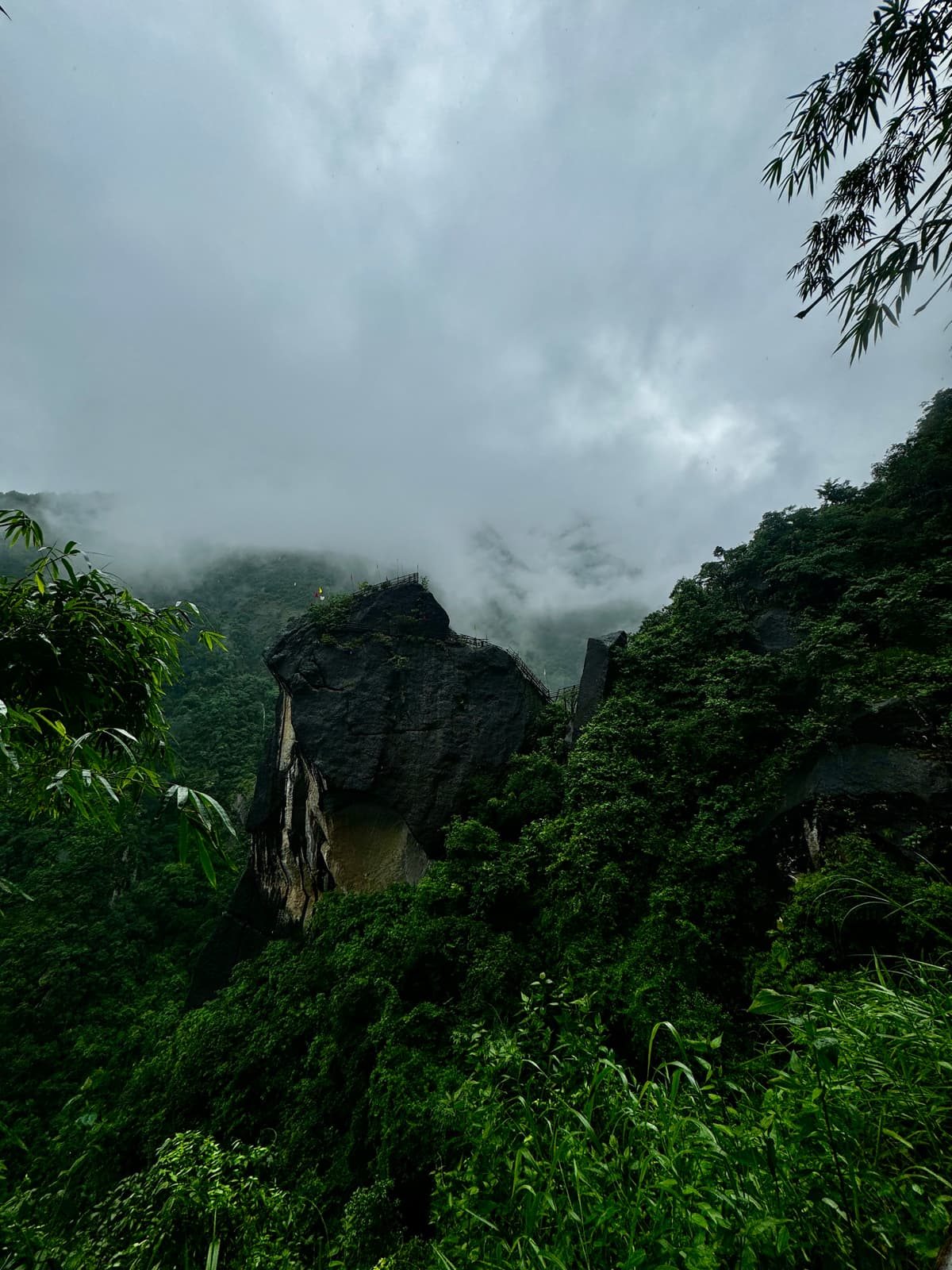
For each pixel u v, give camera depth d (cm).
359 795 1720
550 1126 230
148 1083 1303
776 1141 163
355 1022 1062
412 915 1200
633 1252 145
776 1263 141
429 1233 736
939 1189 150
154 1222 306
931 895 720
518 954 1028
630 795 1191
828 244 317
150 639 324
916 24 238
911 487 1510
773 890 976
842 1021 195
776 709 1202
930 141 245
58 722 227
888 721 980
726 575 1828
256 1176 371
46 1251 236
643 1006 771
